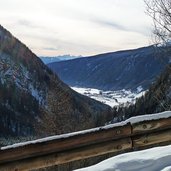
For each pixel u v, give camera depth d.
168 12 8.59
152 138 4.29
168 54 8.67
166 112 4.36
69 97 44.66
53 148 3.84
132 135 4.19
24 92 146.00
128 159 3.73
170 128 4.37
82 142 3.95
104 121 55.84
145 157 3.79
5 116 120.69
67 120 41.38
